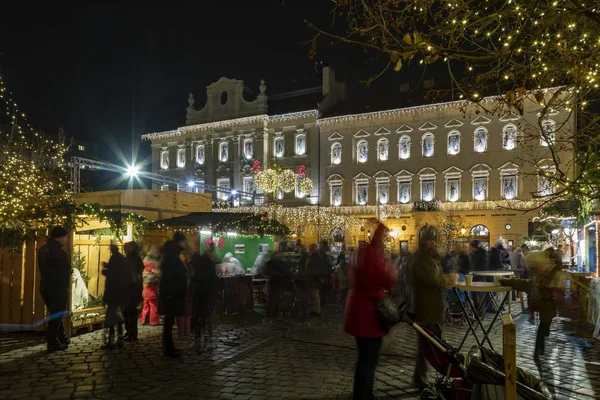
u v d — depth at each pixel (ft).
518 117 126.72
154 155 179.32
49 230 34.60
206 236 59.98
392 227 139.44
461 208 133.28
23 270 35.68
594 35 19.12
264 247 71.00
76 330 35.40
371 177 145.79
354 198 147.64
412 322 18.61
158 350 30.01
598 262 41.01
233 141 164.96
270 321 42.60
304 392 21.40
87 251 43.27
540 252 26.12
